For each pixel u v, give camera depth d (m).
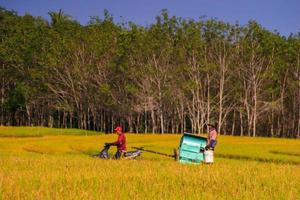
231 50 99.00
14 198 14.20
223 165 26.81
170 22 100.69
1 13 116.12
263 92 100.81
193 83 95.12
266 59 99.88
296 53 102.69
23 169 21.88
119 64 100.38
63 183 17.41
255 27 99.56
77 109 108.38
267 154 42.66
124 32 102.69
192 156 30.67
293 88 103.38
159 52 97.94
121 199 14.48
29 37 108.06
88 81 103.06
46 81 105.94
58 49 103.19
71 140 60.22
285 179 19.69
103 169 22.02
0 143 54.31
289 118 109.12
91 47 101.62
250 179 19.39
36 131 77.31
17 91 109.88
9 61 108.50
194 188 16.75
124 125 114.38
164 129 108.38
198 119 96.75
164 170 22.05
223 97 98.38
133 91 96.50
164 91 97.62
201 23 99.88
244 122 112.75
